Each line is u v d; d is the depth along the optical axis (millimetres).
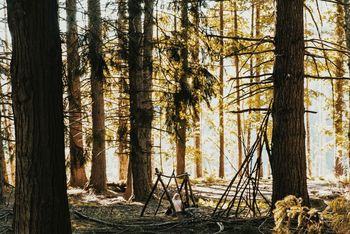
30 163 5020
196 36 11945
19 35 4977
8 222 8078
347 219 4164
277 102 7777
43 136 5039
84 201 13164
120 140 13969
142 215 9875
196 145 25625
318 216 5098
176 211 9711
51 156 5102
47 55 5078
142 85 13609
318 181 19391
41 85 5027
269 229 7039
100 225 7949
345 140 18422
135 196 13648
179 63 11914
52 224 5117
